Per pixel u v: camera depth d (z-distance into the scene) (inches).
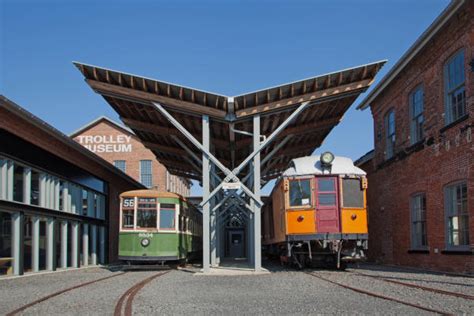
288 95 661.9
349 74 639.8
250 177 869.8
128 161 1936.5
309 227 663.1
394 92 824.9
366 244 668.1
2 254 637.9
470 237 563.5
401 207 792.9
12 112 618.2
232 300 389.7
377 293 412.5
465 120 576.7
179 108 673.0
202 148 670.5
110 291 467.5
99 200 1041.5
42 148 729.6
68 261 866.1
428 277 550.0
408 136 762.2
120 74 624.4
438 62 651.5
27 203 695.7
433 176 668.7
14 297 438.3
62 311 348.2
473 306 334.3
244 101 663.1
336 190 671.1
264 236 1112.8
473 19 553.6
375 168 938.7
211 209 877.8
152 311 339.3
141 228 794.2
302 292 432.1
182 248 846.5
